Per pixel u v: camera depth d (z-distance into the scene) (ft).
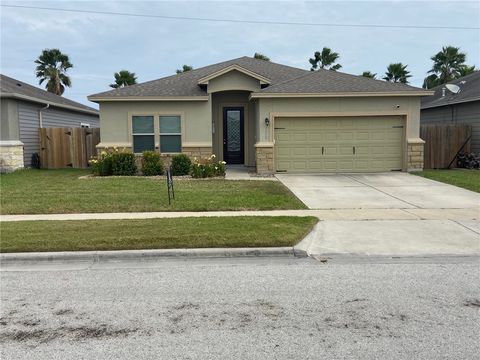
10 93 59.26
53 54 129.59
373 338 13.41
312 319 14.90
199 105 58.39
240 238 24.43
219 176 51.80
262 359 12.21
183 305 16.37
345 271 20.35
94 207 34.42
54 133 66.39
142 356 12.48
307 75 61.00
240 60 72.84
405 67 115.96
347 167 56.49
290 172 56.34
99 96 57.31
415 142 55.57
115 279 19.61
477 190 41.65
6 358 12.48
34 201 36.78
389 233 26.73
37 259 22.48
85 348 13.04
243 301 16.69
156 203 35.55
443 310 15.57
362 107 55.57
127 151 55.98
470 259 22.16
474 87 67.97
